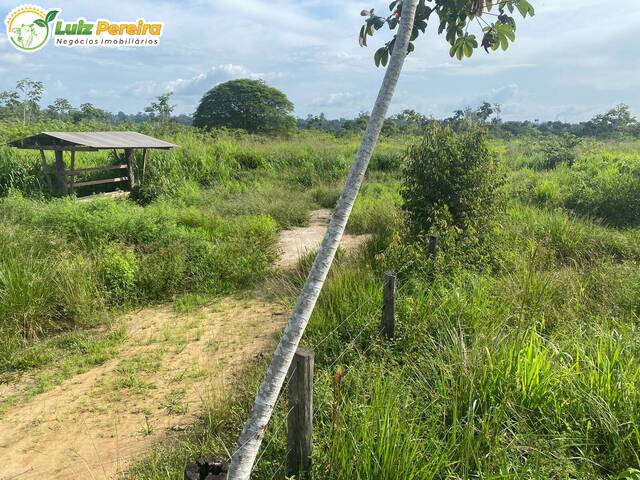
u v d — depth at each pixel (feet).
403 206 25.86
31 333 18.81
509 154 72.59
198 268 25.61
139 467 11.20
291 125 182.70
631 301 17.47
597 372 11.27
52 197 39.27
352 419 9.97
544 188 40.91
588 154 64.69
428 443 9.29
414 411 10.13
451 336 13.55
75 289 20.97
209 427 12.07
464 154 24.82
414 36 7.08
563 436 9.82
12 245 23.17
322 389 12.07
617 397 10.57
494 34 7.23
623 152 68.03
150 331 19.92
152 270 24.22
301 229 38.65
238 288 24.95
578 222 30.71
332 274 20.90
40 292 20.01
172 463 10.91
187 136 72.28
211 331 19.74
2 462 12.12
